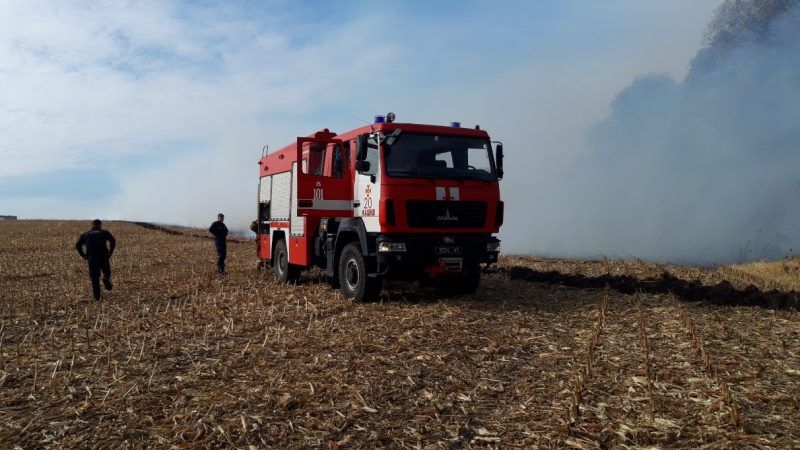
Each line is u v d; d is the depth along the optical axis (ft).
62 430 15.69
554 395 17.65
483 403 17.24
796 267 44.16
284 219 45.44
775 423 14.99
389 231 31.86
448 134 34.55
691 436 14.32
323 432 15.23
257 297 37.40
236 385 19.21
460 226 33.58
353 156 35.42
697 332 24.93
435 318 29.35
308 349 23.59
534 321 28.48
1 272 60.95
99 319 32.48
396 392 18.25
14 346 26.30
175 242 106.93
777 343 22.88
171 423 15.99
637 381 18.56
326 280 46.21
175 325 29.48
